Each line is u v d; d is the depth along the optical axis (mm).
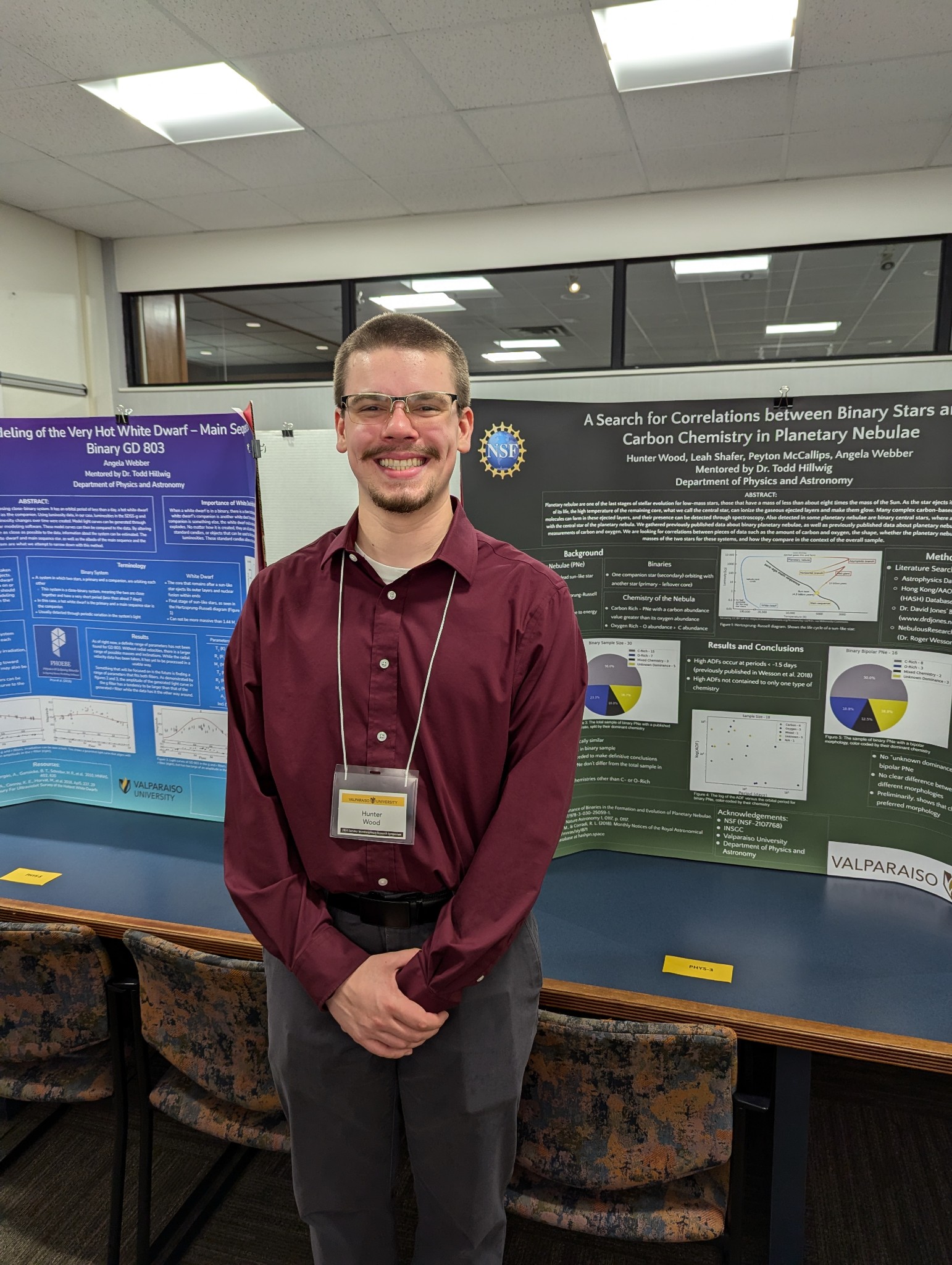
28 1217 1720
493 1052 1152
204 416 2008
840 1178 1815
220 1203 1766
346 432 1127
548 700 1151
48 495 2162
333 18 2943
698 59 3232
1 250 4934
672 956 1544
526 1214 1295
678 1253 1656
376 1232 1279
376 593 1169
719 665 1911
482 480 1875
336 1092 1180
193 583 2113
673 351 5176
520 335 5492
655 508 1886
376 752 1148
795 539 1818
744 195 4613
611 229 4852
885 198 4418
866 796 1854
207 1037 1396
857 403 1732
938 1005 1391
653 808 2008
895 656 1785
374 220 5199
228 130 3877
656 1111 1196
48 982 1461
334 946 1131
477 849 1132
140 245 5656
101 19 2963
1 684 2277
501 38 3061
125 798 2287
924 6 2814
